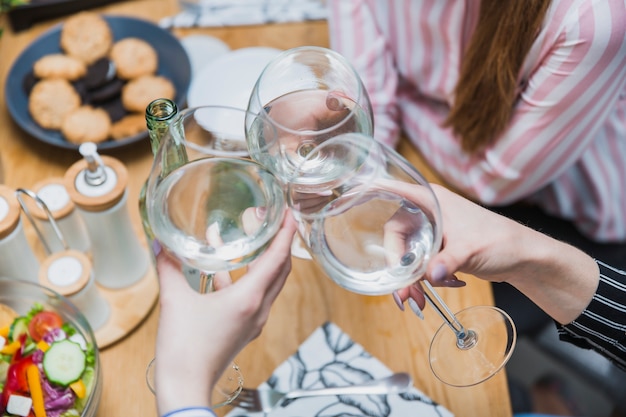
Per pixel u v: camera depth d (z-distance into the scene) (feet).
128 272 3.46
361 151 2.26
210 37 4.52
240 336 2.45
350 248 2.33
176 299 2.42
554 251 3.00
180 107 4.14
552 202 4.67
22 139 4.09
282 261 2.42
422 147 4.51
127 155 4.01
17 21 4.60
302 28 4.64
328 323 3.40
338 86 2.59
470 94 3.98
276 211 2.33
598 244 4.69
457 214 2.85
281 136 2.43
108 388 3.26
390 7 4.38
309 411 3.12
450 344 3.09
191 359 2.35
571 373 4.42
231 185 2.36
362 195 2.34
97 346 3.10
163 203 2.34
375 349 3.34
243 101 4.05
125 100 4.10
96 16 4.38
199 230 2.29
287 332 3.38
